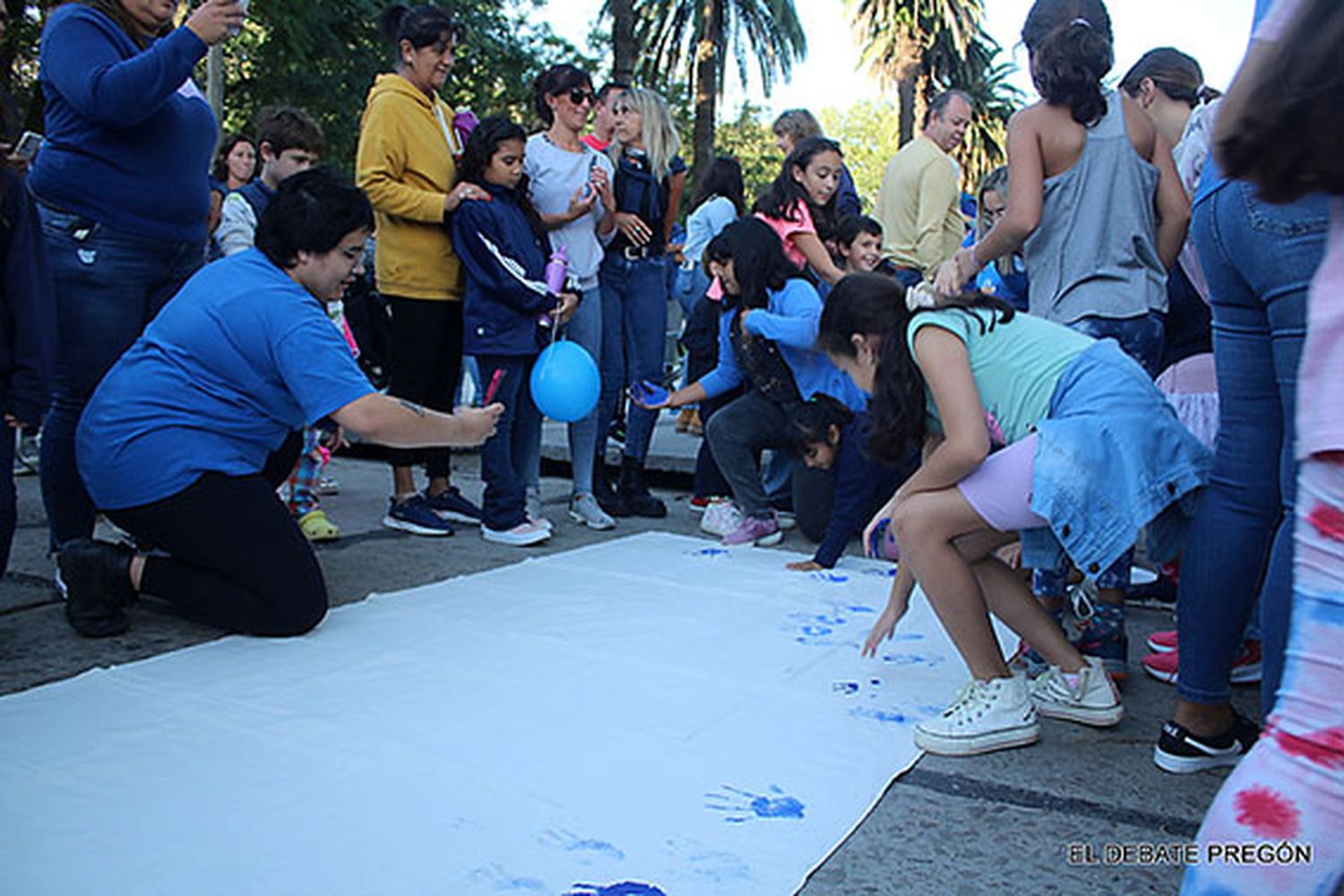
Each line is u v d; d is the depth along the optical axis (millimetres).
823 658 2711
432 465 4359
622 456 4719
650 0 26875
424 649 2693
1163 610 3385
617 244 4508
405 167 3928
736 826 1801
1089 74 2689
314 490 4000
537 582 3408
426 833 1741
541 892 1573
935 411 2316
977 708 2182
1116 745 2229
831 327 2359
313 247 2758
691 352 5000
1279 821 1103
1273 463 1948
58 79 2764
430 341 4043
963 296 2309
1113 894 1635
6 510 2594
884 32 28625
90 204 2873
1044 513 2053
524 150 3963
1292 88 1023
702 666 2625
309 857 1661
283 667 2525
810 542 4207
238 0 2768
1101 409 2119
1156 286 2803
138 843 1690
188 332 2713
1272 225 1701
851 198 5527
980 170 34531
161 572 2711
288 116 4348
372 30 15891
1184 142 2947
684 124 32219
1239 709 2445
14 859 1636
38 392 2559
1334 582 1089
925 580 2201
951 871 1691
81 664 2543
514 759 2045
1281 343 1750
